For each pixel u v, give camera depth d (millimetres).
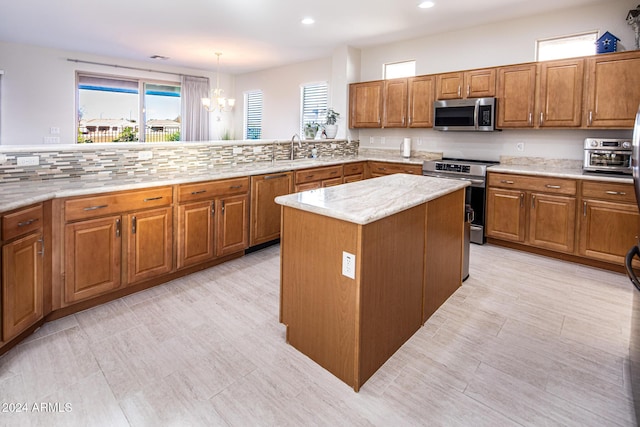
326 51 6113
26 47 5957
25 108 6043
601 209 3443
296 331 2166
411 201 2104
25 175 2678
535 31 4289
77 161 2910
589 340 2320
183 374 1949
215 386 1863
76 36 5363
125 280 2764
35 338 2248
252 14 4293
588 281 3256
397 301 2150
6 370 1945
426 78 4902
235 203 3535
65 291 2453
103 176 3057
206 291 2967
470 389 1872
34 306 2230
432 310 2635
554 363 2088
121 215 2684
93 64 6645
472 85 4484
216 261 3559
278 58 6730
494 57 4613
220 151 3988
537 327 2479
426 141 5391
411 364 2076
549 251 3896
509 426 1631
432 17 4363
